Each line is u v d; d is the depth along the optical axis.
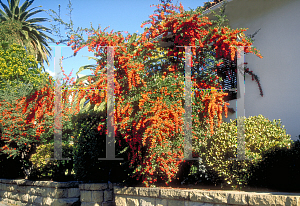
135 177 7.40
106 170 8.84
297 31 7.66
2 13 27.72
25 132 10.39
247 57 8.92
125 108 6.42
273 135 6.35
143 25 7.82
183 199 5.80
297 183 5.63
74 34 7.12
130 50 6.94
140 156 6.69
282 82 7.94
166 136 6.40
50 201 9.08
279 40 8.09
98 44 6.99
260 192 5.55
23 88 11.62
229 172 6.11
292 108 7.64
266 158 6.01
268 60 8.34
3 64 20.64
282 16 8.05
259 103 8.46
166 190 6.09
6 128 10.39
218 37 7.01
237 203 4.96
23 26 27.55
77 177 9.18
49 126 10.34
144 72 6.95
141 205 6.63
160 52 7.95
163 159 6.37
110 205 8.07
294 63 7.69
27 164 11.19
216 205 5.27
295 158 5.77
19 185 10.87
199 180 6.95
